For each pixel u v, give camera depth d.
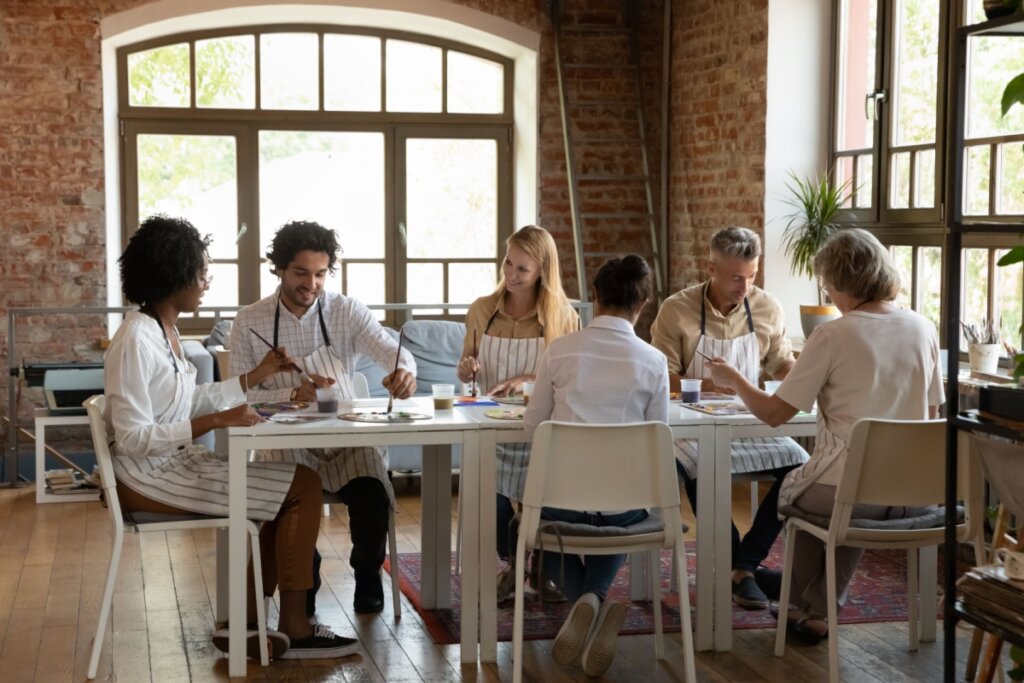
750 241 4.39
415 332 6.37
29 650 3.87
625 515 3.59
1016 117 5.16
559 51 7.80
